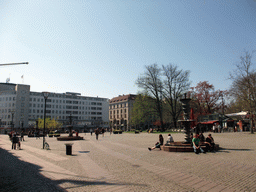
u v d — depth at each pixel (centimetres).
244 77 3325
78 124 11850
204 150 1388
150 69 5038
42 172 876
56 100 11331
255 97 3228
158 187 642
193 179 728
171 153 1376
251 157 1137
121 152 1480
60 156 1338
